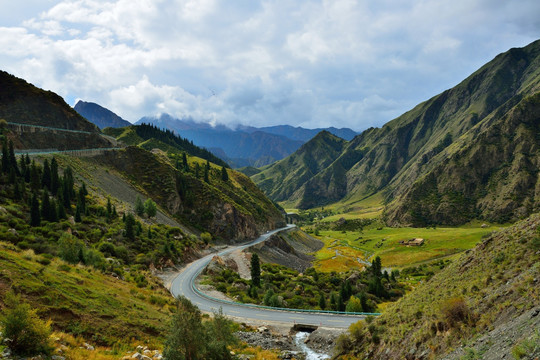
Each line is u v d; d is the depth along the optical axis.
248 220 150.12
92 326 24.91
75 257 46.84
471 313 23.44
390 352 28.44
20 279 24.64
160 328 29.70
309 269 117.25
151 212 106.38
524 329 16.81
